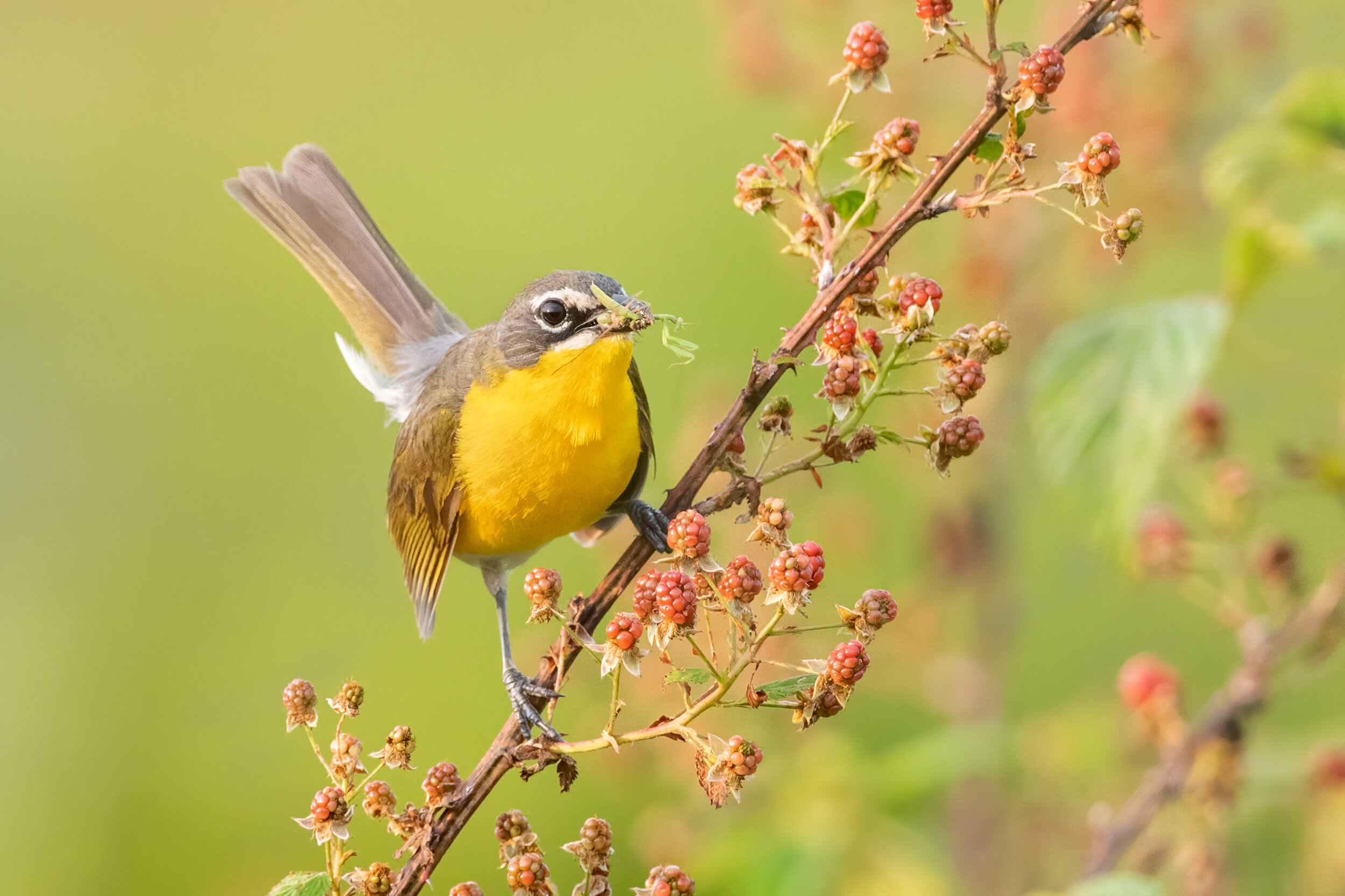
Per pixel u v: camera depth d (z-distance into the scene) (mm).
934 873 10070
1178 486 10828
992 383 10969
